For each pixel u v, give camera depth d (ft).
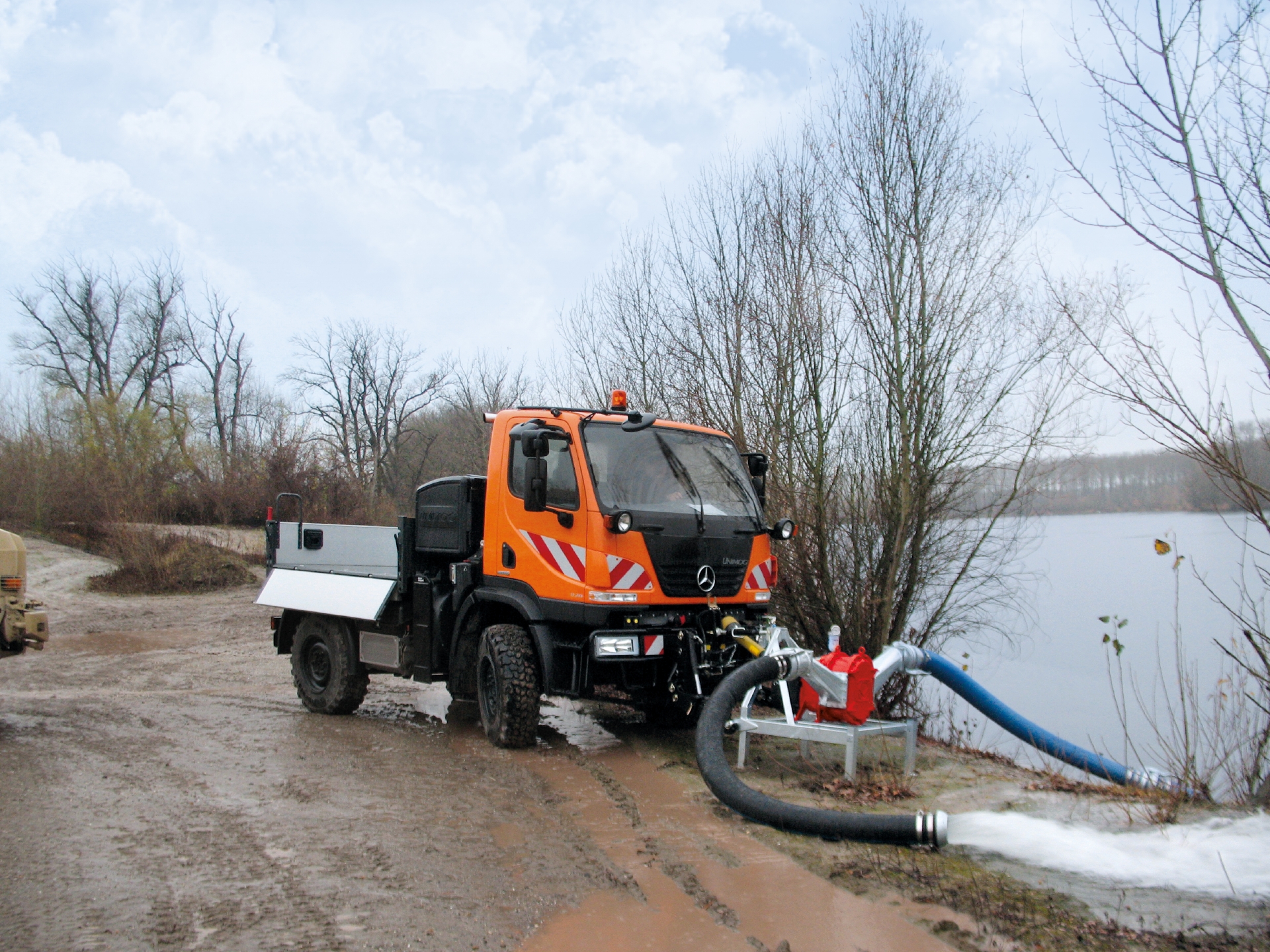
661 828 16.58
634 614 21.67
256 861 14.43
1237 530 16.52
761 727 20.16
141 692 33.04
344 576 27.68
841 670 20.07
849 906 12.82
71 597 67.87
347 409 146.82
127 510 84.94
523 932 11.97
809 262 34.47
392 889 13.33
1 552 24.89
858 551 32.94
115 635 51.65
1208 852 14.53
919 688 31.27
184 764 21.18
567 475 22.02
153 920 12.10
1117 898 12.86
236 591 72.90
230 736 24.52
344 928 11.91
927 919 12.33
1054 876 13.87
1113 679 19.54
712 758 17.94
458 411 103.60
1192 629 18.31
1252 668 16.60
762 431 34.71
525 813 17.40
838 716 20.11
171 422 112.06
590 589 21.11
